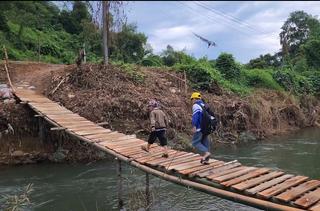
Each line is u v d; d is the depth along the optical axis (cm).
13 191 1051
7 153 1348
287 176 781
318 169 1266
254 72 2705
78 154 1402
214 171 812
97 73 1742
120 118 1574
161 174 827
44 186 1102
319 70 3042
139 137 1548
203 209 900
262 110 2086
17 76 1880
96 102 1565
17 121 1424
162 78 2022
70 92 1634
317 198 644
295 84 2739
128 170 1270
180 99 1839
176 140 1588
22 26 2817
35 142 1417
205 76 2120
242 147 1695
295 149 1633
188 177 801
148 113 1617
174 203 944
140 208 909
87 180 1159
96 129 1237
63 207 935
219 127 1816
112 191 1053
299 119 2352
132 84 1789
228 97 2072
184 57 2427
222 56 2519
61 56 2912
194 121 832
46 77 1817
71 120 1314
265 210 649
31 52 2731
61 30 3300
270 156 1493
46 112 1362
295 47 3325
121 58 2889
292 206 627
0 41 2483
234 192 709
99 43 2773
